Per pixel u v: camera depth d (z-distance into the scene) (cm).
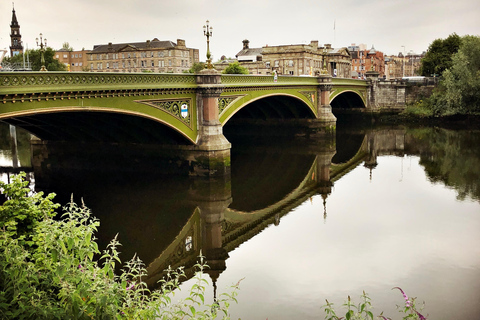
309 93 5675
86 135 3809
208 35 3506
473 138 5941
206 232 2489
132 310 930
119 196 3159
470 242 2200
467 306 1562
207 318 978
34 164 4062
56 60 10212
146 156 3662
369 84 7862
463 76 6894
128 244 2267
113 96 2766
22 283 891
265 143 5803
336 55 12325
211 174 3466
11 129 5781
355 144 5819
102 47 13000
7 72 2138
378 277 1816
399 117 7856
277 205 3022
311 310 1555
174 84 3247
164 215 2783
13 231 1120
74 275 895
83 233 942
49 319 829
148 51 12394
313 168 4325
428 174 3903
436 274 1833
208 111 3475
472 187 3378
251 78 4184
